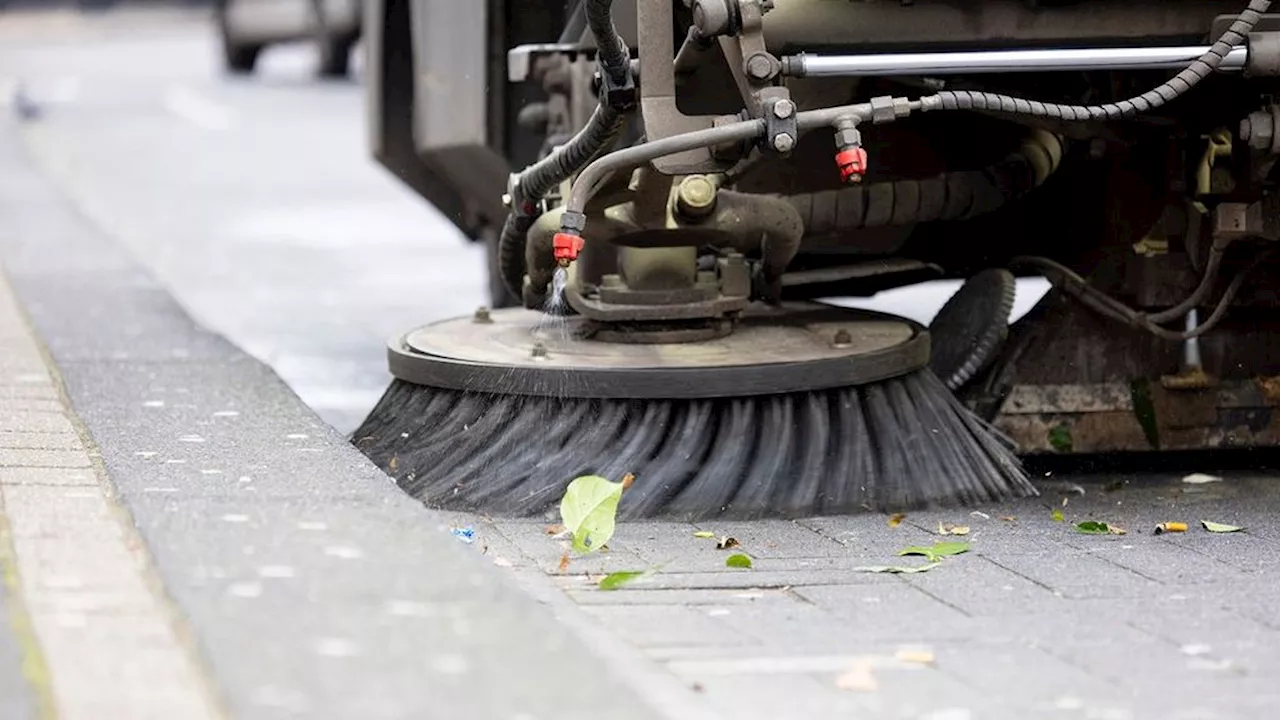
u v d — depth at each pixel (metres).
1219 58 6.77
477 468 7.41
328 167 25.11
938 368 8.27
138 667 4.58
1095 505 7.61
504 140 9.59
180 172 24.66
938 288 13.19
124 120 31.39
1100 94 7.75
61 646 4.71
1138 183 8.16
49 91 36.56
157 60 43.69
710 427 7.38
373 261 17.28
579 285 7.96
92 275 12.84
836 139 6.68
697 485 7.25
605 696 4.41
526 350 7.79
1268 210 7.67
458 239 18.73
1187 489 7.96
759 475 7.31
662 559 6.61
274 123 30.81
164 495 6.21
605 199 7.50
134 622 4.91
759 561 6.58
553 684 4.47
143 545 5.61
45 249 14.42
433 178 11.10
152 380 8.79
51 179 20.83
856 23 7.09
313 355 12.34
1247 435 8.23
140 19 56.16
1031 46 7.21
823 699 4.98
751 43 6.79
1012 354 8.24
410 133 10.93
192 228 19.55
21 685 4.42
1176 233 8.12
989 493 7.62
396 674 4.50
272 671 4.49
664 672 5.22
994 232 8.98
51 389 8.50
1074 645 5.50
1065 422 8.20
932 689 5.07
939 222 9.05
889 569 6.42
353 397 10.80
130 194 22.45
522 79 8.65
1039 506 7.58
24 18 57.12
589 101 8.39
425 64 9.75
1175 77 6.80
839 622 5.75
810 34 7.06
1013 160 8.35
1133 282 8.20
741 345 7.72
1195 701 4.99
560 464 7.29
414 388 7.90
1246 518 7.33
